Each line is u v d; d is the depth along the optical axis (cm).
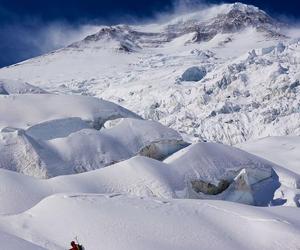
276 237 2625
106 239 2523
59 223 2705
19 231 2634
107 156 5069
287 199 4728
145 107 14038
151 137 5450
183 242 2534
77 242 2375
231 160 4925
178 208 2934
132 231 2605
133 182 4284
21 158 4841
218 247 2522
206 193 4603
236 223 2775
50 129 5581
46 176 4697
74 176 4238
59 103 6206
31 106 6031
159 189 4238
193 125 11825
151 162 4556
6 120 5691
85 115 6025
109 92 17575
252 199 4716
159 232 2614
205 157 4841
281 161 7038
